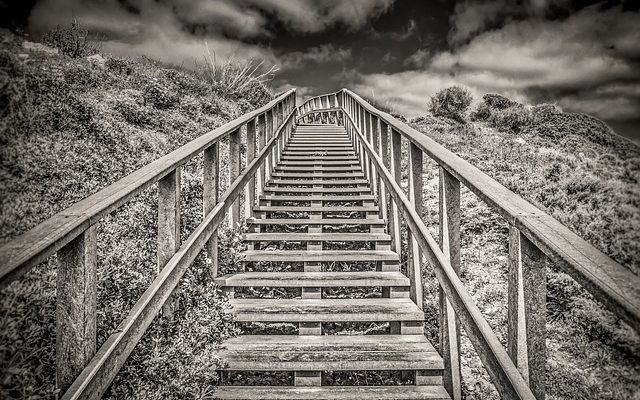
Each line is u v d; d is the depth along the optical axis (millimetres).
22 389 1967
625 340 3240
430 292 4656
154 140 7117
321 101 23016
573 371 3082
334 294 4758
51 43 9656
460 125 14633
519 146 10242
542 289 1961
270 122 8961
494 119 14406
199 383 3014
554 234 1755
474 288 4523
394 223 4941
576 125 11797
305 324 3812
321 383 3410
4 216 3508
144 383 2631
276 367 3336
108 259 3459
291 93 14281
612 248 3830
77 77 8172
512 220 2006
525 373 1975
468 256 5191
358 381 3539
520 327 1998
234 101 13609
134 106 8172
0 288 1490
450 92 16375
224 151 8719
